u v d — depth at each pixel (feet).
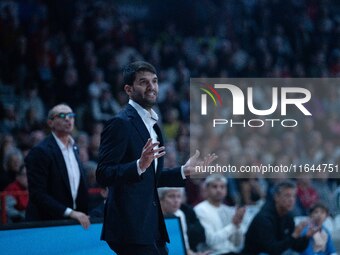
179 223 35.91
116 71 78.64
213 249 39.42
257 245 38.86
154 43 91.61
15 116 65.82
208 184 40.88
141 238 23.12
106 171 22.75
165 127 72.13
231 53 91.25
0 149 52.70
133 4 96.63
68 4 87.10
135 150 23.50
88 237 31.60
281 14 103.24
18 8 84.33
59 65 74.79
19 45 75.31
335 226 49.55
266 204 40.01
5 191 41.86
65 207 31.42
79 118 69.26
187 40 93.61
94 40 83.51
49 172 32.19
